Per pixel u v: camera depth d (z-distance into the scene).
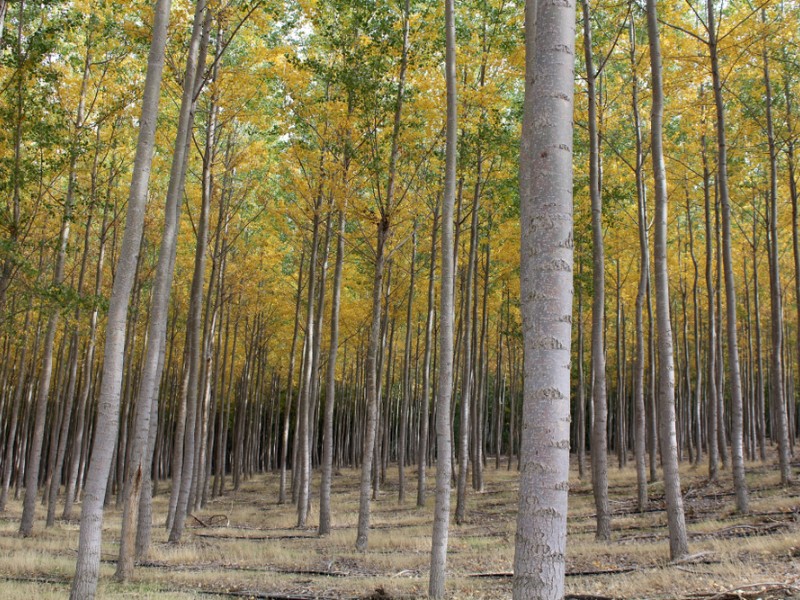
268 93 13.86
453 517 16.25
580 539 11.31
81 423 18.80
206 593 8.61
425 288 21.19
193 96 11.76
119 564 9.42
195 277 13.72
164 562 11.21
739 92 15.64
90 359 19.02
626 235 16.91
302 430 16.52
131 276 6.77
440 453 7.66
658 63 9.46
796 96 15.05
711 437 17.02
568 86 3.23
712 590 6.66
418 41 12.41
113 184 16.09
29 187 12.78
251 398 36.06
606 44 14.09
